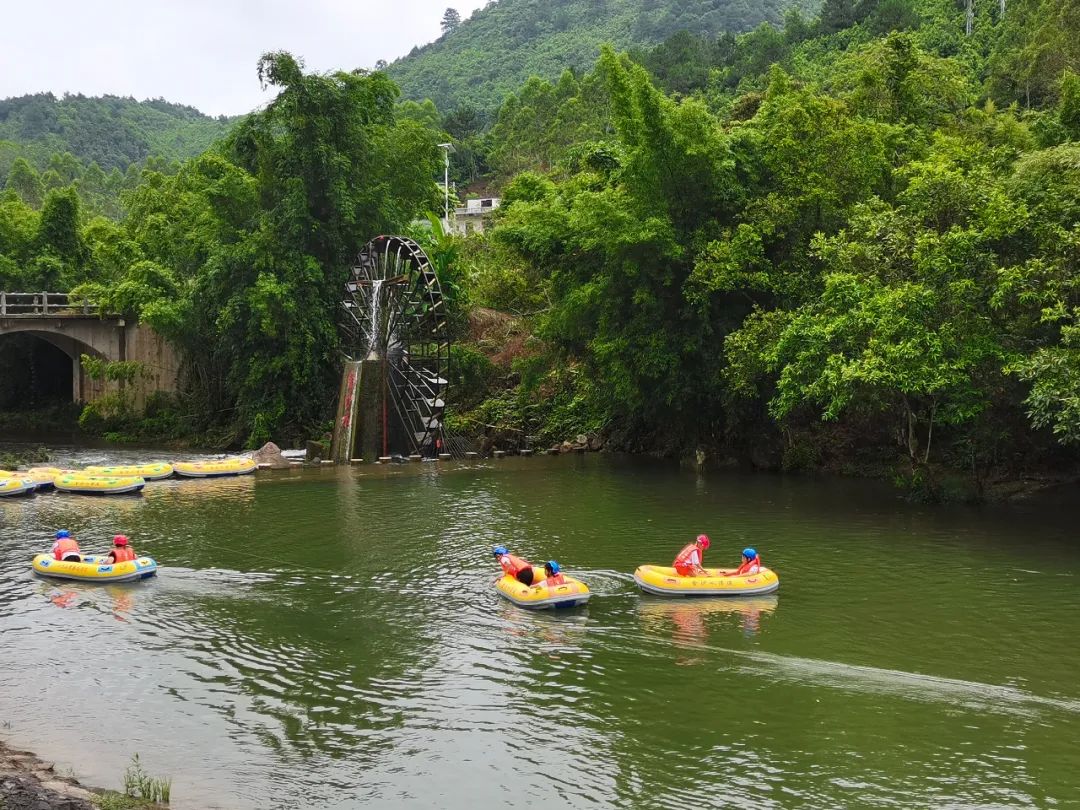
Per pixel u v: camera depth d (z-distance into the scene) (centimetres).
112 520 2731
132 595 1950
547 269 4128
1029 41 6056
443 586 2017
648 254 3459
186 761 1209
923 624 1747
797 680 1476
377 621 1780
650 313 3562
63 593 1969
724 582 1934
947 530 2538
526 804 1097
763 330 3195
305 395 4625
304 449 4528
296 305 4481
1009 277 2405
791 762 1202
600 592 1973
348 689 1448
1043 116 3825
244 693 1433
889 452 3500
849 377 2567
